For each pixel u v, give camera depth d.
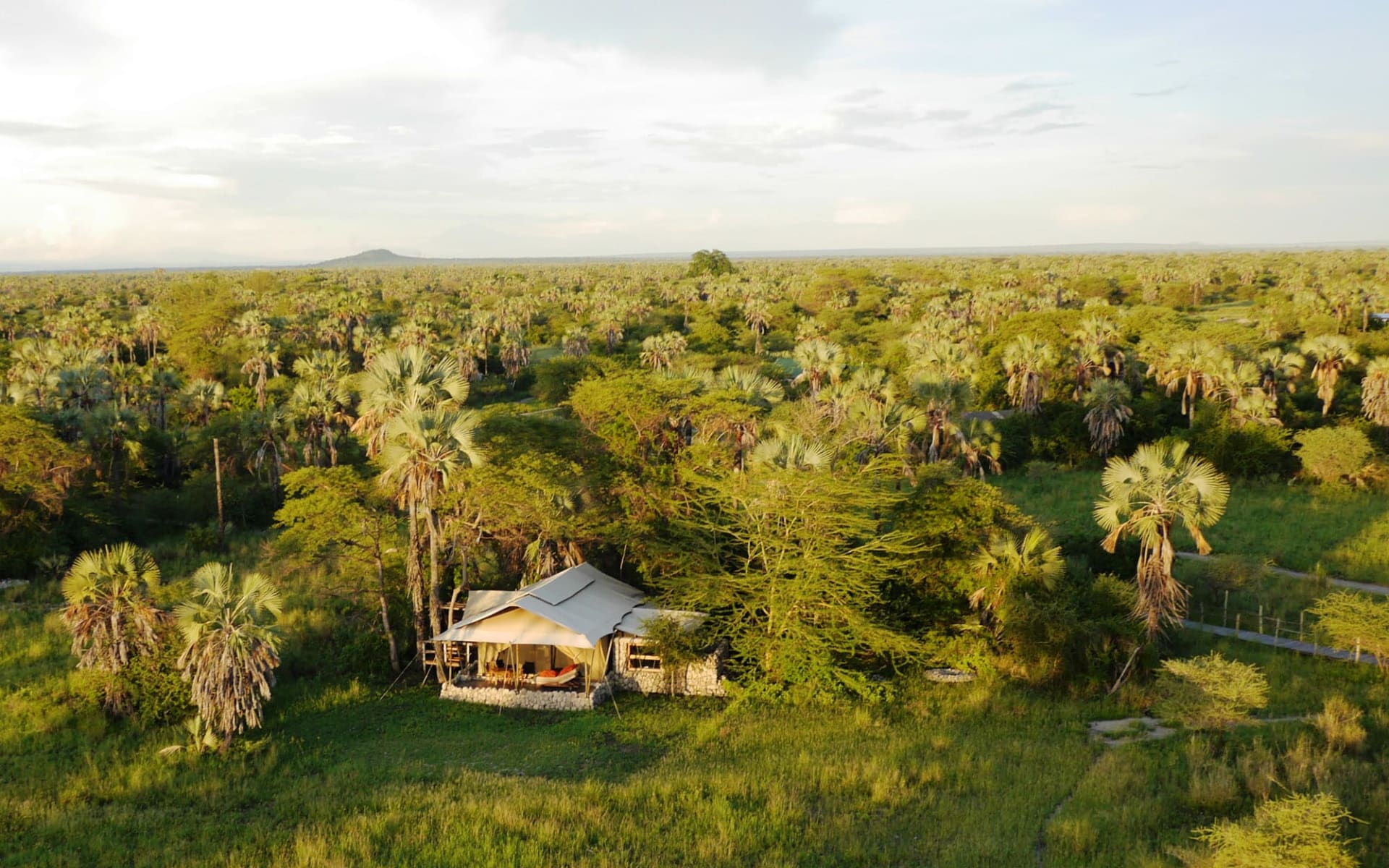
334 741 27.44
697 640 31.98
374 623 35.38
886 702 30.09
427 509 30.95
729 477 35.22
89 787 23.69
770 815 21.06
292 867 18.80
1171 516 29.70
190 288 150.62
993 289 147.50
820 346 67.44
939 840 19.89
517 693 30.75
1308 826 16.42
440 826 20.72
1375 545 42.47
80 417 57.09
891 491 39.12
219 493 51.28
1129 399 66.12
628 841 19.94
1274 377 69.12
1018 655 31.09
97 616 28.08
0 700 28.75
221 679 25.75
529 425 37.38
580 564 36.59
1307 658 30.69
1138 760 23.64
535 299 163.00
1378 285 131.12
